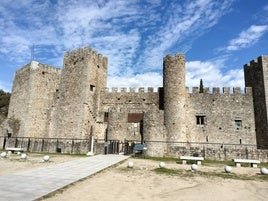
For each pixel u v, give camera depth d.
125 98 36.72
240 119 34.25
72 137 32.31
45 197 7.82
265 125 31.86
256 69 34.78
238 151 24.73
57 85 39.59
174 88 32.41
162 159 23.72
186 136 33.88
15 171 13.16
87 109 33.44
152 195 9.30
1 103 60.88
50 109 37.84
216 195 9.51
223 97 35.25
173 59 33.56
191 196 9.23
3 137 33.94
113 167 16.14
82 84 33.97
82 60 35.16
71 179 10.91
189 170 16.09
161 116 31.75
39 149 29.11
